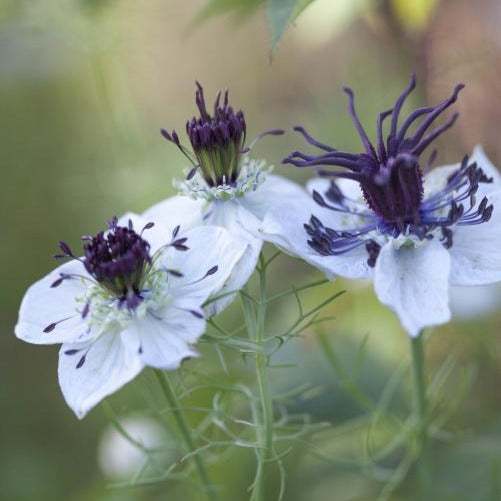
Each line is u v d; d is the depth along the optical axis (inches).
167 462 20.4
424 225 15.8
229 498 19.6
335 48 25.3
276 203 16.5
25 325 15.7
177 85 28.7
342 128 22.4
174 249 15.8
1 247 26.2
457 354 20.6
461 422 20.3
